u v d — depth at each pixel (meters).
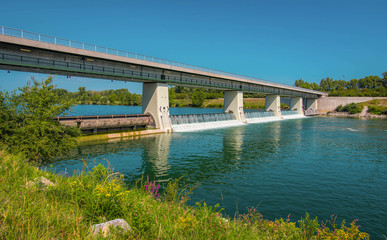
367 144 38.31
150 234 5.48
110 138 38.50
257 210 15.19
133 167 23.66
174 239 5.30
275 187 19.30
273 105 89.31
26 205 5.64
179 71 50.84
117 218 5.94
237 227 6.91
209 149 32.72
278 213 14.88
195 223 6.03
